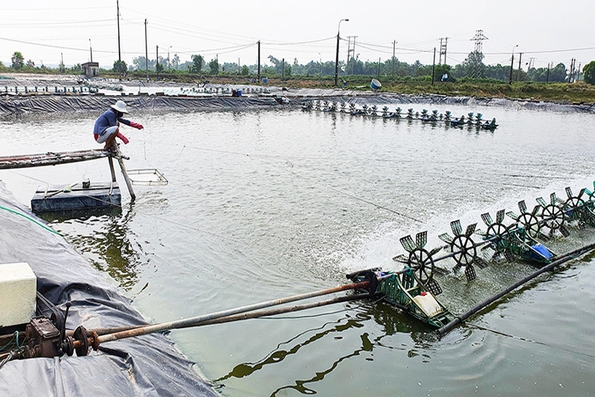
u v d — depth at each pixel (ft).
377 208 49.83
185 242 39.40
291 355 25.38
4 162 44.37
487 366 24.98
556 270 37.27
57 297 24.64
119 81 252.83
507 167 72.13
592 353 26.48
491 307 31.27
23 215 34.35
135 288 31.48
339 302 28.53
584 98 226.38
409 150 85.15
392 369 24.50
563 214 45.29
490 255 39.81
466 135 106.63
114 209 47.03
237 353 25.30
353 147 86.84
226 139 92.53
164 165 67.77
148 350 21.62
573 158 80.53
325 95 198.90
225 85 270.05
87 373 16.55
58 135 88.48
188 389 19.80
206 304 29.84
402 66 578.66
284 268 35.09
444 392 22.94
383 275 30.53
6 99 117.80
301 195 53.93
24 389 14.88
